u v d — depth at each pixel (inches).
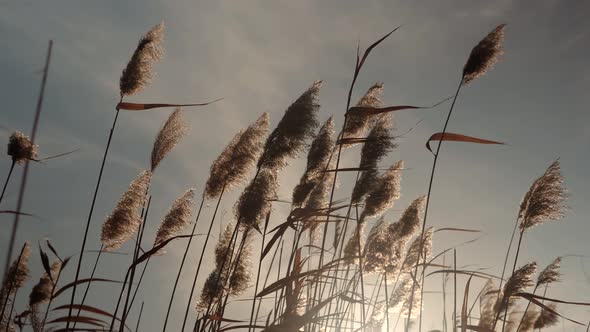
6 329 119.2
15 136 110.4
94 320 104.0
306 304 104.5
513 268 111.2
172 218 116.6
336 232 121.3
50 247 107.2
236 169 111.7
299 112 103.7
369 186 111.5
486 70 106.7
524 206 113.7
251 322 98.0
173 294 106.0
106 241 117.9
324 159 113.8
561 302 103.3
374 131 111.7
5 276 96.1
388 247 120.6
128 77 115.0
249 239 111.4
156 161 117.5
